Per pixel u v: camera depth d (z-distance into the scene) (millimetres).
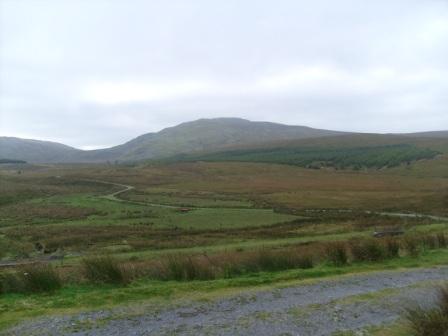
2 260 40875
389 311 13586
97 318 12938
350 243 26516
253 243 40688
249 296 15172
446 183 129625
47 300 14938
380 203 88500
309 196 105812
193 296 15156
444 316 10734
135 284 17422
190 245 44812
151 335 11578
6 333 11844
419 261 21828
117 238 53219
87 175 191500
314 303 14359
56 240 51938
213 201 99062
